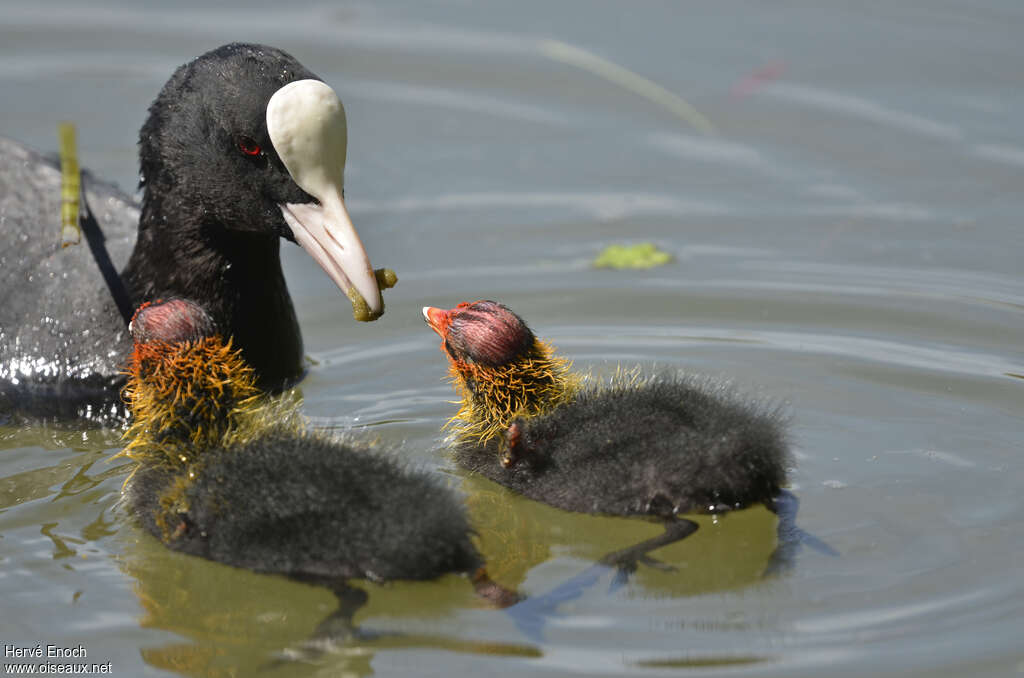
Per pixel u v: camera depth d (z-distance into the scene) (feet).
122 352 40.65
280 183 36.55
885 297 45.62
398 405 39.83
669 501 31.81
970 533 31.45
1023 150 55.52
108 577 30.68
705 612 28.48
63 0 68.95
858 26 65.26
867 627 27.86
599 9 68.03
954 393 38.96
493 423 35.83
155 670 27.27
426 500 29.73
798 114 59.16
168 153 38.63
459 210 53.36
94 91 61.05
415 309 46.21
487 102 61.16
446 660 26.99
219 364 33.76
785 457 32.65
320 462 30.94
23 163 45.16
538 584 29.96
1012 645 27.09
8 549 31.76
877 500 32.99
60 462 36.91
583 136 58.70
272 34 65.57
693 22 66.28
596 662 26.76
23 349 41.27
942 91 59.72
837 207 52.75
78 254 42.39
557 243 50.72
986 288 46.14
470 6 68.64
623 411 33.81
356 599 28.89
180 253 39.99
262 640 28.35
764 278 47.37
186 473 32.50
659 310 45.29
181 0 69.21
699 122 58.95
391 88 61.98
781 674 26.30
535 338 35.83
